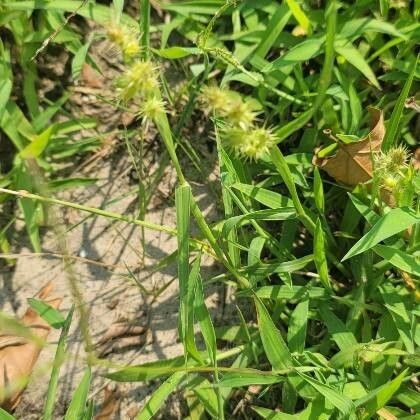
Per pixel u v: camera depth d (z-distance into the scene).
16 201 0.30
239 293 0.27
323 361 0.25
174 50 0.28
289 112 0.30
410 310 0.26
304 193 0.28
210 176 0.30
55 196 0.30
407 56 0.29
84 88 0.31
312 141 0.29
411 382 0.27
